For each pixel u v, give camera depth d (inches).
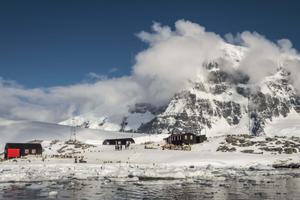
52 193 2236.7
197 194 2273.6
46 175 3056.1
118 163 4318.4
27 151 6358.3
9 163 4335.6
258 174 3457.2
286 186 2628.0
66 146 7470.5
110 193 2299.5
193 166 4001.0
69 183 2721.5
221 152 5334.6
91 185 2630.4
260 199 2106.3
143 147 6520.7
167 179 2982.3
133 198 2134.6
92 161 4682.6
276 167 4446.4
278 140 6520.7
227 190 2434.8
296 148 5959.6
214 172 3430.1
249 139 6688.0
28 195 2209.6
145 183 2741.1
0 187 2511.1
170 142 7426.2
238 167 4192.9
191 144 6850.4
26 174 3073.3
